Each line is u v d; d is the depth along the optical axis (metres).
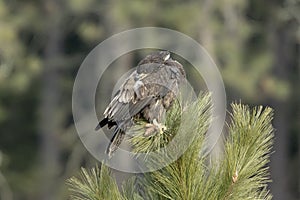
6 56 27.59
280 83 28.72
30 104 30.44
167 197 3.64
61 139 29.56
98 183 3.72
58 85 30.27
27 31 30.88
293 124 30.84
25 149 30.23
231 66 27.39
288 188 31.11
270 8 30.02
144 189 3.76
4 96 29.48
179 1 28.50
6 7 28.38
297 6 29.95
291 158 31.69
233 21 28.83
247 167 3.64
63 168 29.69
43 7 29.91
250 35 29.75
